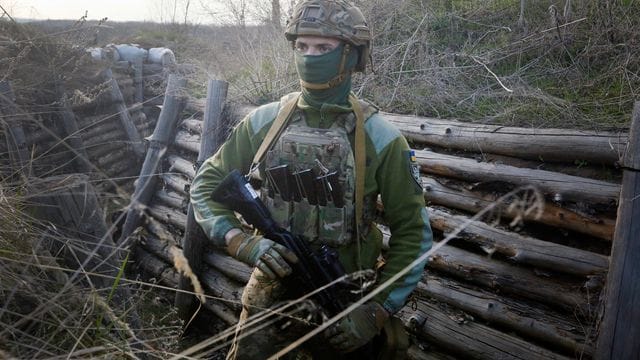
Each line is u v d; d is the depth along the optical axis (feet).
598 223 8.38
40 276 6.79
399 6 16.01
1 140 10.91
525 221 9.16
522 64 13.26
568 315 8.52
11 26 13.41
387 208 6.79
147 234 14.62
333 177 6.45
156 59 19.36
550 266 8.64
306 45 6.48
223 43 22.12
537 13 14.67
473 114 11.49
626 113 9.95
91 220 9.48
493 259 9.36
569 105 10.64
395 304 6.57
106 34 26.17
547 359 8.29
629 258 7.49
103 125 15.84
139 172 17.01
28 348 5.76
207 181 7.29
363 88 13.62
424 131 11.04
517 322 8.75
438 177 10.55
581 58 12.32
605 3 12.91
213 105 13.60
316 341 7.01
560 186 8.78
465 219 9.78
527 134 9.61
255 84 14.64
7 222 6.88
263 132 7.09
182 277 12.81
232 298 12.30
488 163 9.87
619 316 7.49
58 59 14.03
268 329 6.98
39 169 11.55
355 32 6.44
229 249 6.69
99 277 8.84
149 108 19.29
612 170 8.70
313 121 6.77
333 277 6.39
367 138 6.66
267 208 6.81
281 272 6.27
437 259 9.86
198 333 12.98
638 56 11.43
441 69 13.52
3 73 12.17
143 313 11.65
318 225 6.60
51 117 13.42
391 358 6.92
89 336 6.06
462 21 15.34
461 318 9.33
